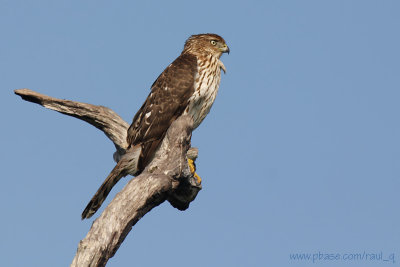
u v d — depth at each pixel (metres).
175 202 12.94
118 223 9.38
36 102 14.00
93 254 8.93
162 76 14.41
